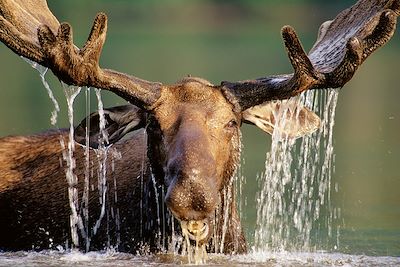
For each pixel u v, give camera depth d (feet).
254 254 94.63
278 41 392.06
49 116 192.44
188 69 264.31
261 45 371.35
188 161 79.00
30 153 106.11
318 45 94.43
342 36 93.04
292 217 119.55
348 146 170.19
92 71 86.38
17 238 100.22
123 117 91.30
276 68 272.31
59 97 229.25
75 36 339.36
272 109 91.86
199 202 78.28
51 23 93.09
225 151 85.10
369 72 286.87
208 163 79.51
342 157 159.53
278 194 114.52
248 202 126.82
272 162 93.04
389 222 117.70
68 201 99.66
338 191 134.92
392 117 190.90
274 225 114.52
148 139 86.58
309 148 146.00
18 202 101.14
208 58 307.78
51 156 105.19
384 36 86.84
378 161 156.56
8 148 106.93
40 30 84.28
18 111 203.00
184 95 86.22
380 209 124.67
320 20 419.74
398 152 164.45
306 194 132.98
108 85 86.63
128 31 431.84
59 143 106.52
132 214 93.15
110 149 100.53
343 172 147.33
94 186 98.37
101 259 90.58
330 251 100.83
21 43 88.33
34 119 187.42
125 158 98.63
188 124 83.30
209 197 78.38
